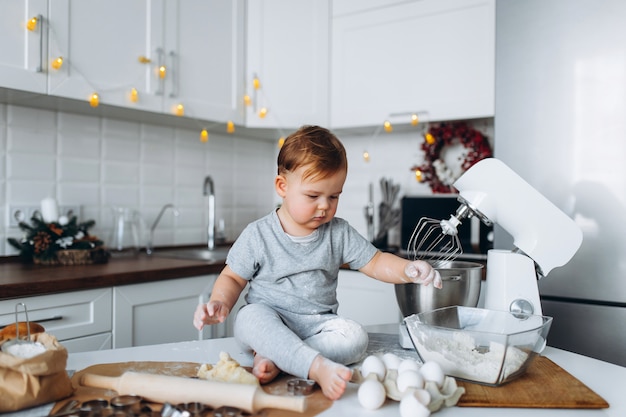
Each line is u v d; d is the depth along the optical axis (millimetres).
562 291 1718
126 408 692
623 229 1632
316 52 2570
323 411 719
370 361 822
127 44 2070
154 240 2539
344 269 2334
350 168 2961
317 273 1095
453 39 2279
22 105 2035
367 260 1142
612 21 1656
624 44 1640
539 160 1772
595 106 1682
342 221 1161
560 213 1089
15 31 1739
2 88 1731
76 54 1901
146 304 1863
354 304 2301
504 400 758
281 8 2574
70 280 1615
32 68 1779
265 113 2568
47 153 2121
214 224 2646
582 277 1688
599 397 771
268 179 3193
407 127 2633
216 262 2109
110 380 789
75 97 1897
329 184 996
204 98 2381
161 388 738
